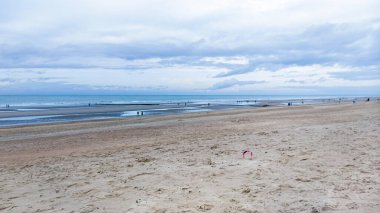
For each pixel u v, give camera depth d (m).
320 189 5.31
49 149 12.01
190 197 5.23
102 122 22.92
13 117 29.58
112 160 8.91
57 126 20.45
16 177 7.46
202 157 8.62
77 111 38.97
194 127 17.94
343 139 10.67
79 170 7.80
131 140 13.46
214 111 35.25
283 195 5.10
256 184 5.77
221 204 4.84
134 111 38.88
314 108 36.91
